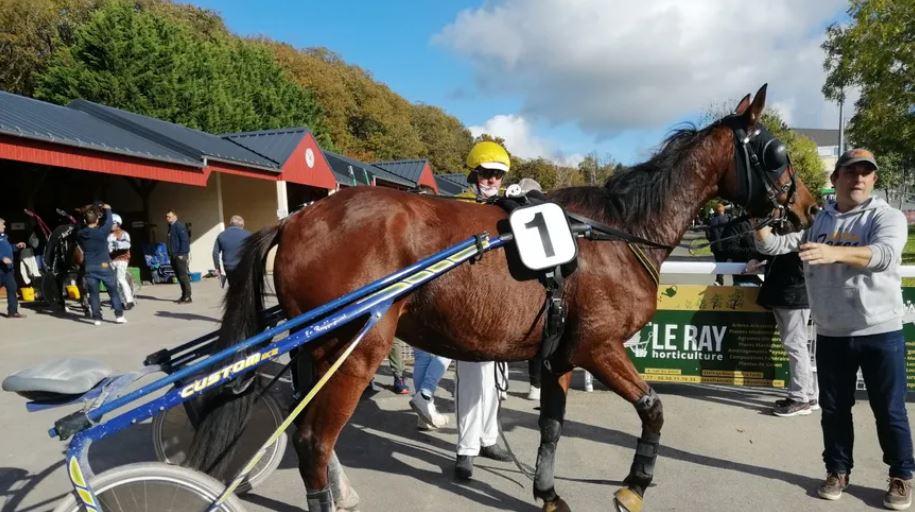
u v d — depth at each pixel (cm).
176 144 1105
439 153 4541
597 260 243
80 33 1825
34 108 954
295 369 311
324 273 228
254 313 241
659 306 447
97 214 757
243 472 205
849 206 281
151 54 1878
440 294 229
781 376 432
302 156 1509
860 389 451
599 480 315
